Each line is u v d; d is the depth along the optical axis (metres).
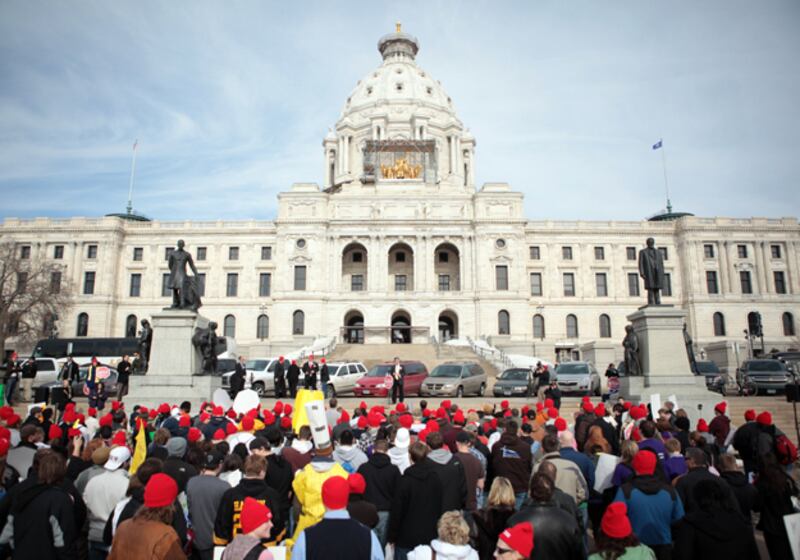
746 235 80.75
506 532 5.80
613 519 6.30
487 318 76.62
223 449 11.53
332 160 108.94
